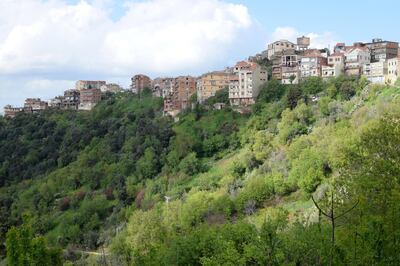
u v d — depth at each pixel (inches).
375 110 3971.5
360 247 1241.4
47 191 6166.3
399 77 4980.3
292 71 6825.8
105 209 5482.3
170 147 6200.8
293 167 3946.9
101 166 6461.6
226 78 7824.8
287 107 5565.9
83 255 4126.5
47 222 5433.1
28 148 7682.1
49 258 2263.8
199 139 6210.6
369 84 5108.3
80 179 6314.0
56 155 7327.8
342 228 1419.8
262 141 5039.4
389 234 1268.5
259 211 3772.1
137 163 6127.0
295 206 3535.9
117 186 5807.1
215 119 6628.9
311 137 4232.3
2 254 3659.0
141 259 2447.1
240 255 1675.7
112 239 4463.6
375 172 1528.1
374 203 1432.1
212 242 2226.9
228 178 4709.6
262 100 6402.6
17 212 5841.5
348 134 3649.1
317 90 5718.5
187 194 4857.3
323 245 1370.6
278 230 1904.5
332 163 3476.9
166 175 5679.1
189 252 2268.7
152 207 4931.1
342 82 5506.9
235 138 5930.1
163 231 3535.9
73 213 5541.3
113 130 7465.6
